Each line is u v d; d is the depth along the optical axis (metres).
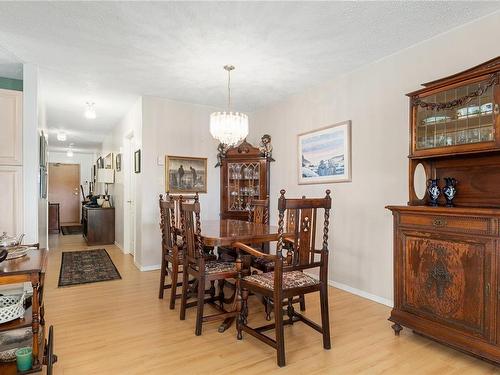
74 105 4.75
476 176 2.34
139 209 4.43
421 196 2.69
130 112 4.98
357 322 2.61
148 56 3.00
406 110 2.84
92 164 10.48
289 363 2.00
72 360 2.01
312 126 3.90
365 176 3.20
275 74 3.47
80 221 10.17
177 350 2.15
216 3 2.16
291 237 2.60
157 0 2.12
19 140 3.04
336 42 2.72
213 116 3.34
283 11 2.25
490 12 2.28
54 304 2.99
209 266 2.56
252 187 4.79
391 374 1.89
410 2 2.15
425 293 2.20
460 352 2.13
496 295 1.84
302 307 2.83
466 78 2.13
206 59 3.07
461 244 2.00
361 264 3.24
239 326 2.31
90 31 2.53
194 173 4.68
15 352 1.75
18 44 2.75
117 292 3.36
